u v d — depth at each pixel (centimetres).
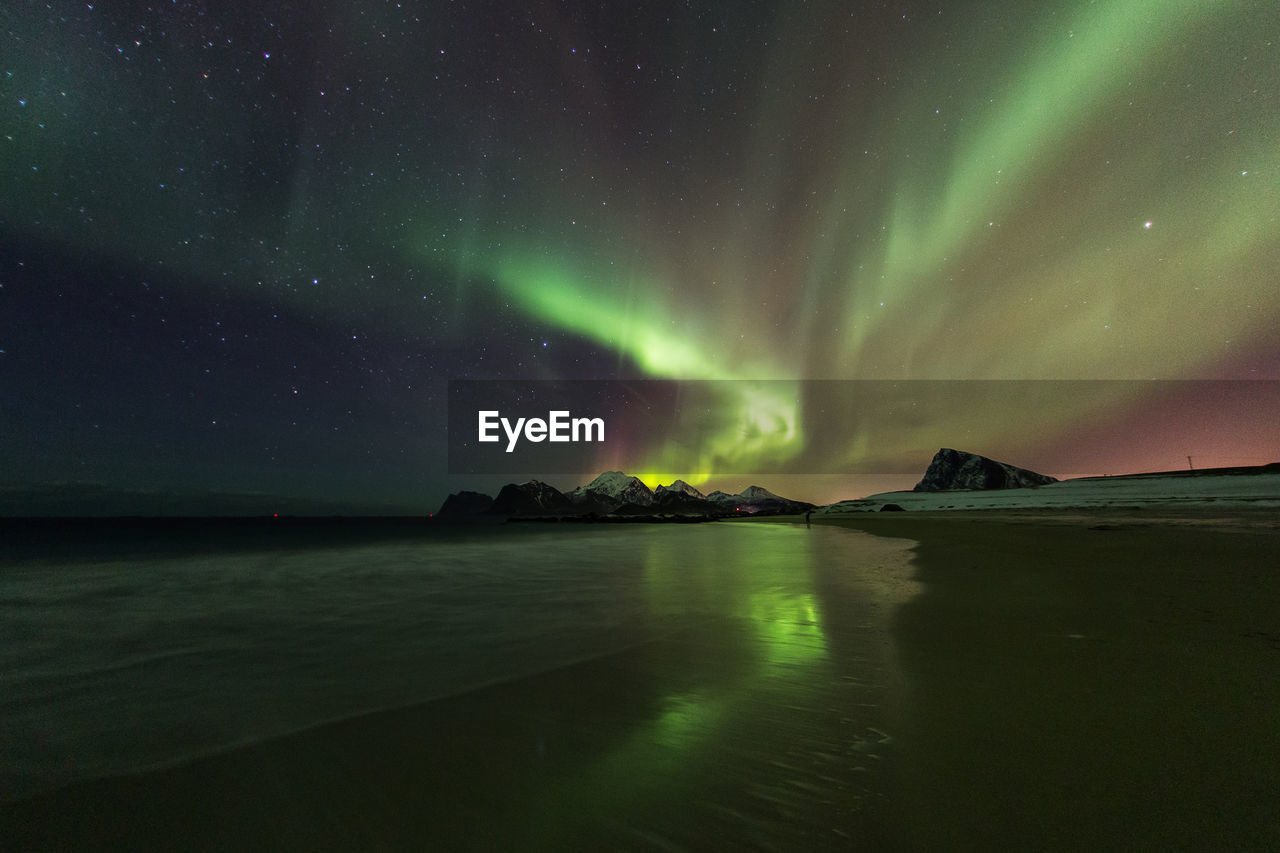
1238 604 548
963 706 313
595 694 360
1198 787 218
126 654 498
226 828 216
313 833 211
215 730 316
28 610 739
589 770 255
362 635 558
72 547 2442
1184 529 1550
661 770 253
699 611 641
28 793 246
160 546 2478
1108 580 717
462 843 201
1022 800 214
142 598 835
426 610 691
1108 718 288
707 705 333
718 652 454
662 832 204
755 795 228
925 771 241
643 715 321
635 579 964
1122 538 1331
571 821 213
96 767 272
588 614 643
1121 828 192
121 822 222
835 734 284
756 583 869
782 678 377
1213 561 858
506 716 325
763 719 307
